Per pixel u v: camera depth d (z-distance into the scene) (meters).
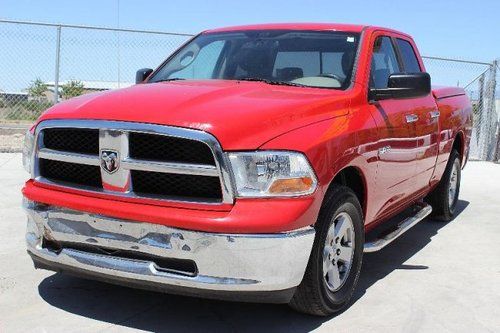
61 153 3.85
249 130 3.54
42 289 4.46
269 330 3.88
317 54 4.94
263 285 3.47
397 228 5.32
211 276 3.46
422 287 4.80
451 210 7.25
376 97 4.68
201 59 5.34
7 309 4.09
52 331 3.76
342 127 4.05
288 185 3.51
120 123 3.59
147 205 3.55
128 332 3.79
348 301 4.29
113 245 3.65
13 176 9.03
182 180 3.53
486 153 14.02
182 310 4.16
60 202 3.79
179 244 3.46
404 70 5.80
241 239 3.38
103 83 12.48
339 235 4.12
